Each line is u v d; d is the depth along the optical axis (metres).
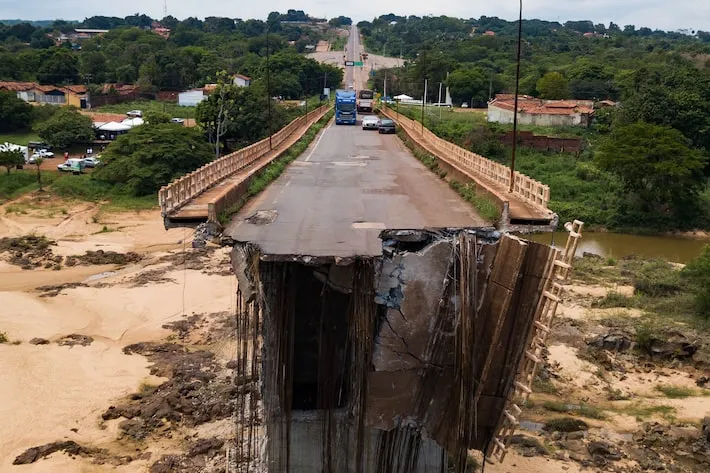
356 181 29.48
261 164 31.02
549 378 29.42
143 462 22.48
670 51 164.88
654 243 61.78
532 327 16.30
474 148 82.50
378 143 50.56
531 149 84.81
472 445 17.42
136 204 63.78
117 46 159.88
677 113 78.00
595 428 25.02
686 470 22.11
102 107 112.56
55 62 129.00
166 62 131.75
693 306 37.97
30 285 42.31
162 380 28.78
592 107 103.81
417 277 16.23
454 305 16.30
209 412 25.61
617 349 32.66
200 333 34.06
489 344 16.25
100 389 27.70
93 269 46.22
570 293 41.62
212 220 18.08
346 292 16.39
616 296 39.97
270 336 16.80
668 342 31.80
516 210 19.62
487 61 145.88
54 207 61.59
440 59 134.25
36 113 98.00
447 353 16.56
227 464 20.67
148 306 37.56
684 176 63.47
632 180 65.88
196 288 40.88
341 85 142.38
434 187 27.84
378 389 16.59
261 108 83.38
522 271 16.08
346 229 18.62
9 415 25.12
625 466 22.31
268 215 20.67
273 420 17.28
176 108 115.06
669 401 27.61
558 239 62.28
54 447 23.02
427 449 17.59
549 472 21.73
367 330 15.83
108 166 68.44
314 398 18.66
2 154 68.38
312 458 17.59
